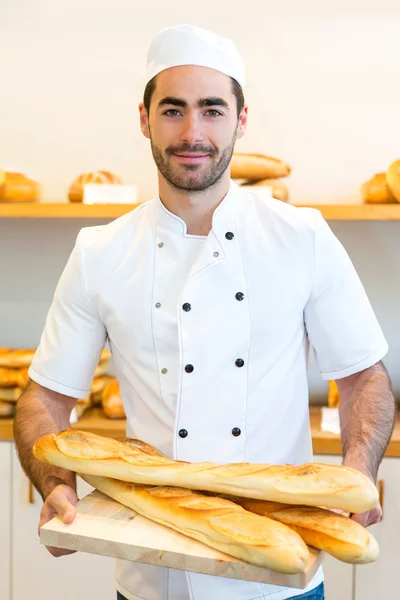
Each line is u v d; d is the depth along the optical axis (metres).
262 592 1.32
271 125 2.65
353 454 1.25
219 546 0.95
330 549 0.91
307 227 1.39
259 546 0.90
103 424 2.41
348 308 1.42
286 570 0.88
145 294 1.40
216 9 2.62
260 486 0.99
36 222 2.78
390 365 2.72
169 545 0.98
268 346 1.37
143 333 1.39
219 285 1.37
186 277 1.39
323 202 2.65
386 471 2.24
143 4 2.64
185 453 1.35
